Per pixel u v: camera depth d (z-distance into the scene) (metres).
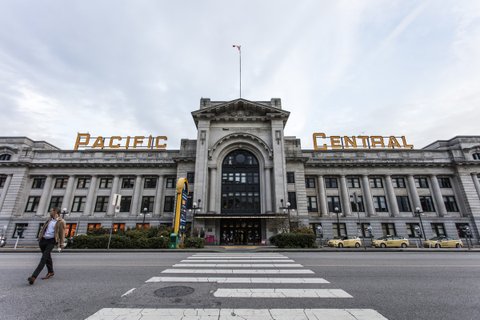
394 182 40.00
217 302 5.18
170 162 39.16
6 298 5.42
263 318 4.32
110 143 43.69
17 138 40.91
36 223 36.34
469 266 10.16
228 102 37.31
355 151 41.31
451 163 39.38
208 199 33.69
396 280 7.32
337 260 12.03
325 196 39.12
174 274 8.12
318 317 4.36
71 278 7.50
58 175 39.28
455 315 4.52
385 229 37.22
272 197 33.84
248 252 18.12
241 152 36.94
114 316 4.37
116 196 21.95
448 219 37.00
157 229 25.59
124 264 10.46
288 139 39.25
